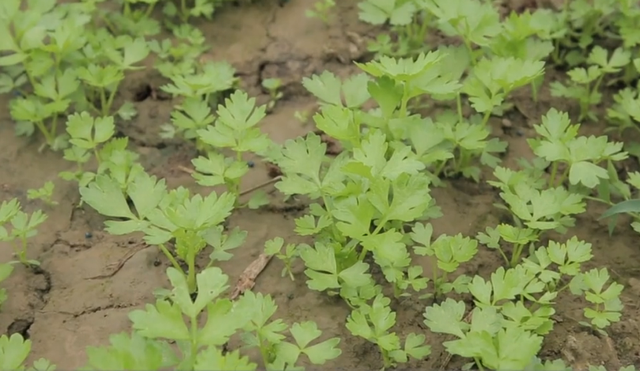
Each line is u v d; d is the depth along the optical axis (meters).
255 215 0.99
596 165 0.99
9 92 1.07
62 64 1.06
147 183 0.92
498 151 1.01
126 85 1.08
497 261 0.96
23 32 1.03
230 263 0.96
